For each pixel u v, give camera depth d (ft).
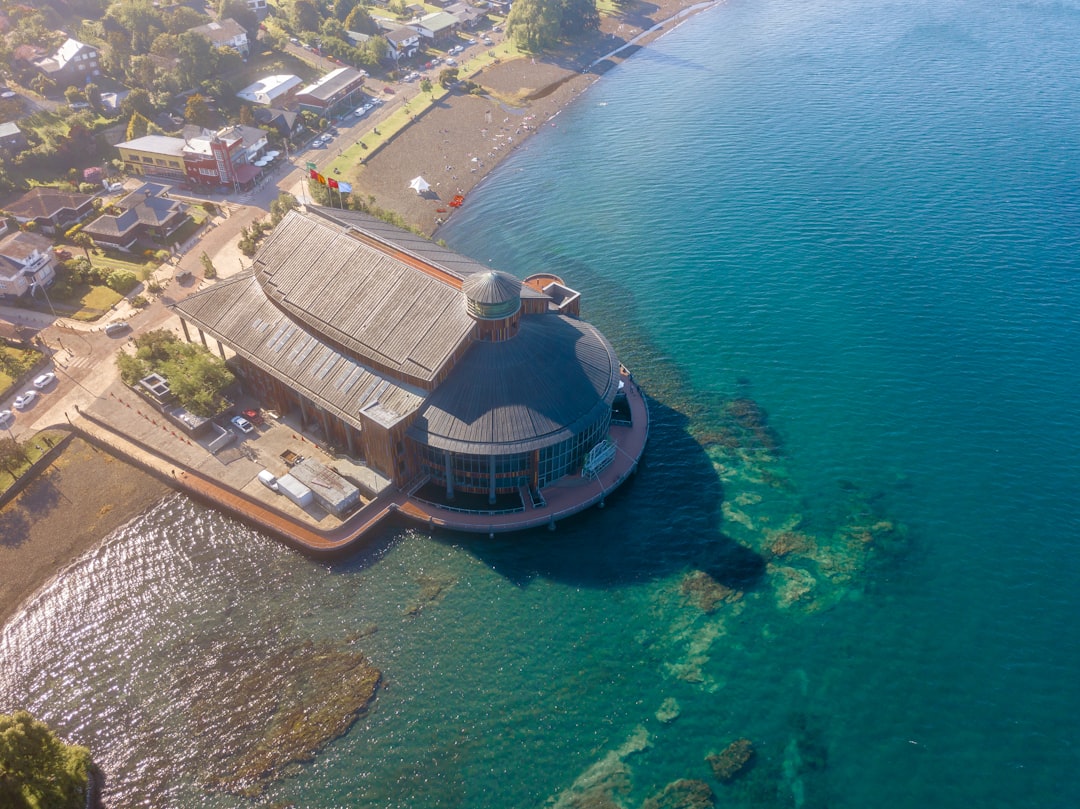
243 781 306.96
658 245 644.27
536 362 421.59
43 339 510.99
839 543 402.52
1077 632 362.33
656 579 385.91
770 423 474.08
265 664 347.36
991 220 655.35
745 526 412.16
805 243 636.89
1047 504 420.36
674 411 483.10
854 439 462.19
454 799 303.27
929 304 564.71
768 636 361.10
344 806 299.99
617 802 303.48
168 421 454.81
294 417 462.19
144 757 314.55
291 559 392.68
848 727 327.88
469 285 407.85
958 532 407.64
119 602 373.61
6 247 530.27
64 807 288.71
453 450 392.88
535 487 420.36
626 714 331.98
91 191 654.12
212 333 462.60
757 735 325.21
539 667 348.59
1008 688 341.21
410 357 411.75
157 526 408.67
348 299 440.45
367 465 426.92
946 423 470.80
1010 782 309.63
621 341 538.88
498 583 382.63
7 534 401.70
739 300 577.02
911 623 366.63
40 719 327.47
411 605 372.58
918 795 306.14
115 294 553.64
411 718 328.49
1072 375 500.74
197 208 651.25
